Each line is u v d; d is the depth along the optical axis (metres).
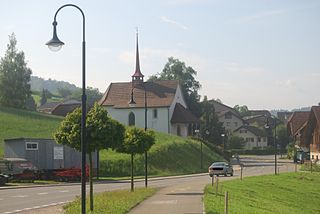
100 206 22.91
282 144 145.12
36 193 35.56
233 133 146.75
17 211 23.84
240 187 41.25
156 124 103.44
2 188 41.28
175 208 23.58
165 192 33.91
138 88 107.75
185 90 126.44
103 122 23.31
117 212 21.22
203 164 85.62
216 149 99.38
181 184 45.03
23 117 88.50
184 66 129.88
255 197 36.28
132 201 25.94
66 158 58.31
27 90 112.62
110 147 23.73
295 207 37.31
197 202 26.48
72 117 23.62
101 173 65.31
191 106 123.12
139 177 63.81
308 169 72.25
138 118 104.62
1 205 26.91
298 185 50.78
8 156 55.16
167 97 104.69
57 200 29.91
